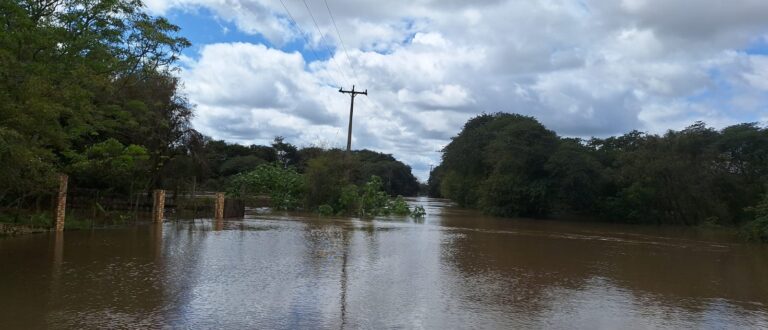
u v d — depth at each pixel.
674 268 14.57
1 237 16.06
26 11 16.22
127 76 21.52
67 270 10.76
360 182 43.50
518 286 10.62
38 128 14.61
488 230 26.81
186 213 28.62
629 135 52.88
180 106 29.66
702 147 42.75
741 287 11.72
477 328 7.36
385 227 25.55
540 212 46.09
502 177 45.91
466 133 62.22
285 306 8.23
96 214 23.73
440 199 120.19
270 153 78.00
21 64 14.00
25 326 6.84
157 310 7.77
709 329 7.91
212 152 35.06
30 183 16.67
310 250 14.95
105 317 7.34
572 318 8.17
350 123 41.75
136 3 20.11
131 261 12.08
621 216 44.00
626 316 8.47
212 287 9.43
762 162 42.69
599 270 13.45
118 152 21.30
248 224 24.12
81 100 16.67
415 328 7.25
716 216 40.56
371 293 9.38
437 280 10.91
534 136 46.50
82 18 18.89
